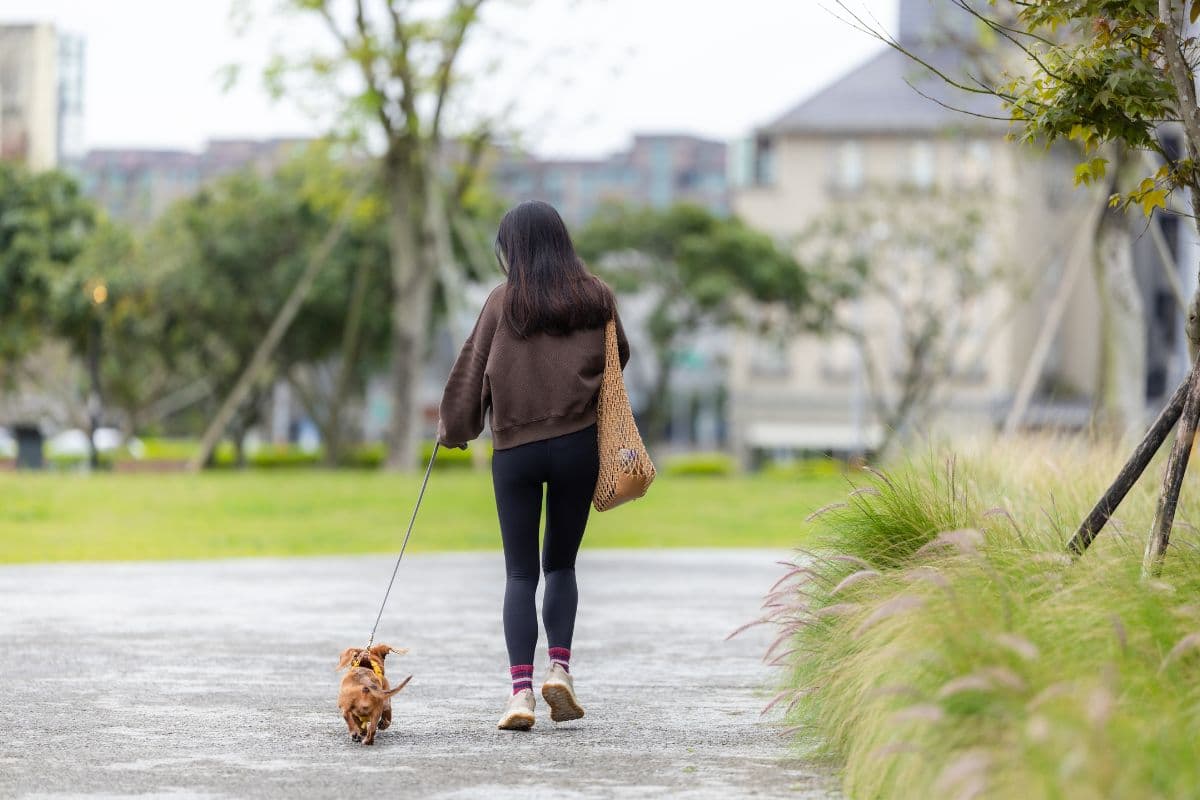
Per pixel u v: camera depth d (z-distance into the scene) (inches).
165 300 2022.6
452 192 1526.8
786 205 2723.9
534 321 231.1
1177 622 179.5
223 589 483.2
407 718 246.1
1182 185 246.5
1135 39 244.8
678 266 2342.5
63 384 2252.7
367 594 470.6
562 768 202.5
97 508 842.2
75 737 226.2
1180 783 132.9
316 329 2068.2
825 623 229.9
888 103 2699.3
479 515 874.1
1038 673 160.6
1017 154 1283.2
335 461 2130.9
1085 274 2578.7
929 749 152.8
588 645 349.7
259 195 2043.6
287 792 186.2
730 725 239.0
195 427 3065.9
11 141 2509.8
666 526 847.1
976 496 279.1
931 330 2121.1
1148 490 318.3
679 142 5093.5
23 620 389.1
